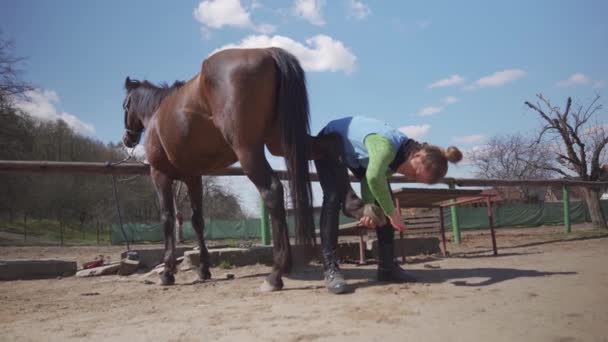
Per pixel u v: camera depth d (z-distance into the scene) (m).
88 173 6.75
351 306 3.14
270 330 2.62
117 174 6.93
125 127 6.32
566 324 2.50
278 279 3.99
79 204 43.34
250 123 3.68
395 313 2.87
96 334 2.77
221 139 4.23
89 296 4.41
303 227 3.64
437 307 2.99
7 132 30.98
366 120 3.88
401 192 6.04
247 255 6.50
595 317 2.62
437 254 7.62
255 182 3.72
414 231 7.70
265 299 3.60
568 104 20.25
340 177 3.96
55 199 40.62
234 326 2.76
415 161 3.55
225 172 7.34
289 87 3.74
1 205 34.44
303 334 2.50
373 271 5.19
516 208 22.81
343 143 3.86
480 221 21.73
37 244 25.91
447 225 19.80
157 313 3.32
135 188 45.22
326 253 3.86
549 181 11.77
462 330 2.45
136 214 46.28
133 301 3.96
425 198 6.56
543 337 2.29
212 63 3.84
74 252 15.26
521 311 2.81
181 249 7.32
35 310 3.73
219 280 5.17
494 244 6.89
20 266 6.13
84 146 48.59
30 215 39.12
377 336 2.40
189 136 4.27
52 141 45.50
